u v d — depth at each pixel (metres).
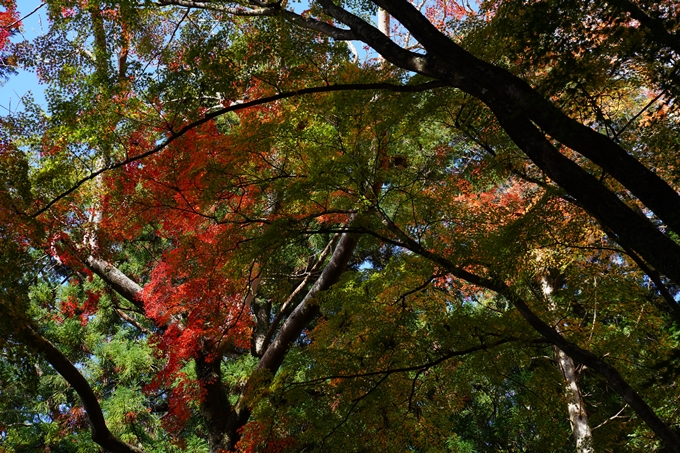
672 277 3.10
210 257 7.71
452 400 6.98
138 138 7.35
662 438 4.62
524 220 5.14
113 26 6.32
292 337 9.43
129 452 9.01
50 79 6.94
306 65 5.89
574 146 3.35
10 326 5.88
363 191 6.22
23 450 14.67
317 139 6.30
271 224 6.19
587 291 7.09
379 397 6.20
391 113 5.75
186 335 8.40
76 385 8.36
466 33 5.80
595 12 3.83
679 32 3.32
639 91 6.56
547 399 6.38
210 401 9.51
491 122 6.00
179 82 5.31
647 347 6.98
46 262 11.45
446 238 6.04
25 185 6.15
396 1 4.01
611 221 3.34
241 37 6.24
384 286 6.88
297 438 6.97
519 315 6.22
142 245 14.33
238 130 7.12
